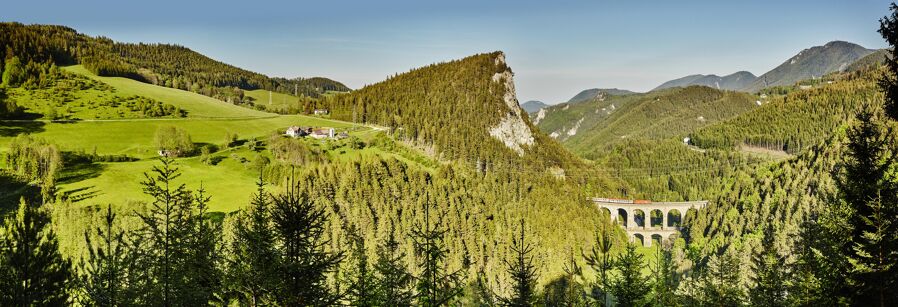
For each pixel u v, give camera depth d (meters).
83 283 36.12
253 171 183.12
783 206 152.88
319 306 23.11
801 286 36.91
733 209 183.25
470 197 175.62
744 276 81.81
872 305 26.08
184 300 33.38
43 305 34.91
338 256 23.81
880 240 24.94
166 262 34.09
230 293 25.75
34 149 152.88
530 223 163.00
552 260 122.19
